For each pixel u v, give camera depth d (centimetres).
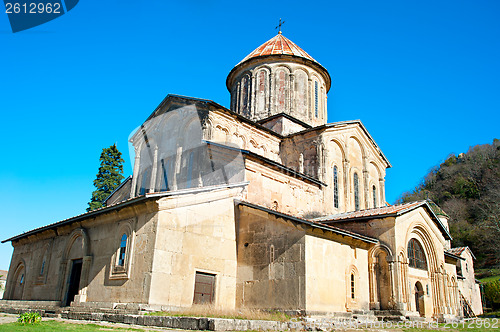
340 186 2534
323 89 3106
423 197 7344
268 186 2055
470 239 5634
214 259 1678
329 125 2473
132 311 1377
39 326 965
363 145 2781
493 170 6988
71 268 1927
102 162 4400
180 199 1586
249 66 3038
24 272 2348
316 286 1509
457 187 7050
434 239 2102
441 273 2077
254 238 1738
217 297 1652
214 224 1714
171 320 1097
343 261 1678
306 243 1519
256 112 2892
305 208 2238
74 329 922
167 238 1509
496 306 3878
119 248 1623
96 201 4209
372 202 2811
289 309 1495
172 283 1490
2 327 891
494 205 5825
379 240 1828
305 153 2512
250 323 1080
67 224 2017
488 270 5094
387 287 1756
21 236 2403
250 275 1697
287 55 2920
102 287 1638
